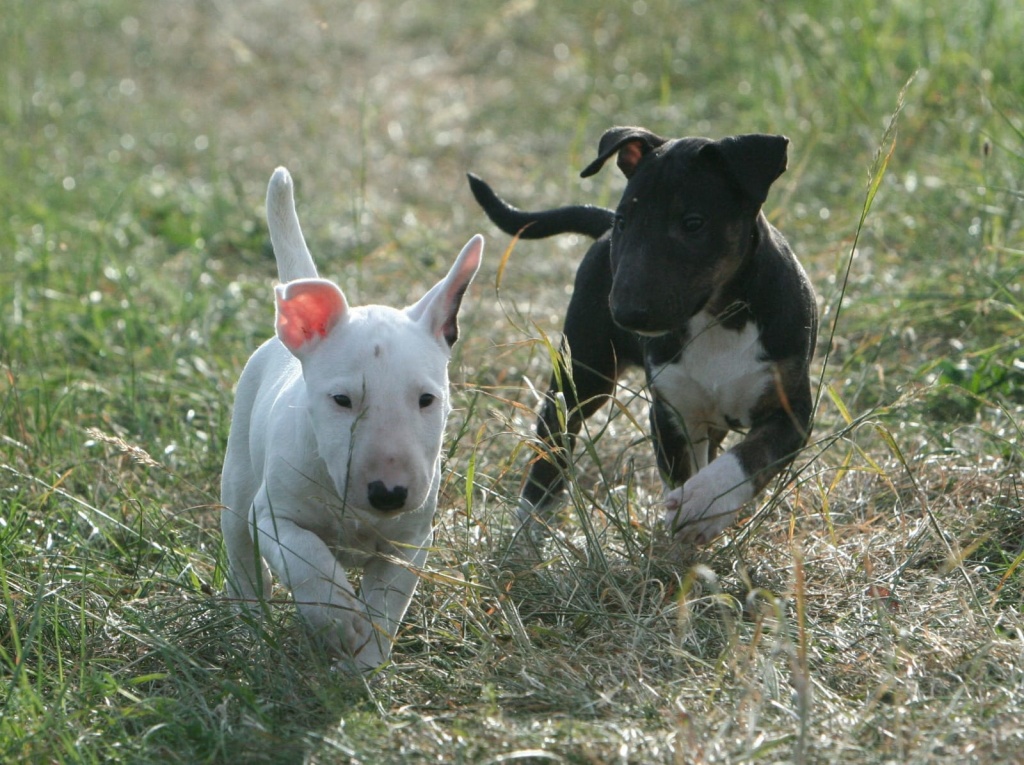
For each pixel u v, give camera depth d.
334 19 25.64
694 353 7.59
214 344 11.46
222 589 7.31
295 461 6.29
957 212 12.31
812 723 5.59
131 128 19.70
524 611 7.06
